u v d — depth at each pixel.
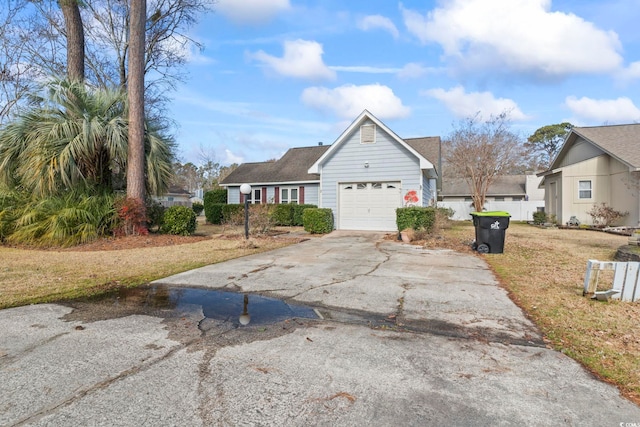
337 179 15.43
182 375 2.63
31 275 6.05
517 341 3.34
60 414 2.14
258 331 3.58
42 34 15.04
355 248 9.69
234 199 22.33
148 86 17.61
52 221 9.80
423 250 9.34
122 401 2.28
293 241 11.24
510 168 29.39
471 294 4.97
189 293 5.07
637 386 2.53
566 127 41.16
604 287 5.30
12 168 10.73
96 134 10.40
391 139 14.58
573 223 16.95
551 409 2.24
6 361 2.85
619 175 15.54
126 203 10.91
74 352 3.04
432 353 3.06
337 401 2.31
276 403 2.28
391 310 4.26
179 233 12.05
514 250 9.43
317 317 4.02
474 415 2.17
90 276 6.04
